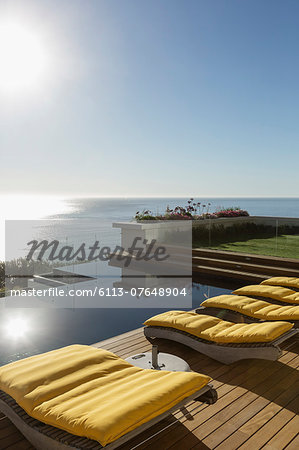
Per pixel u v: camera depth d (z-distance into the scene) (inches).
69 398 81.2
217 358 132.1
